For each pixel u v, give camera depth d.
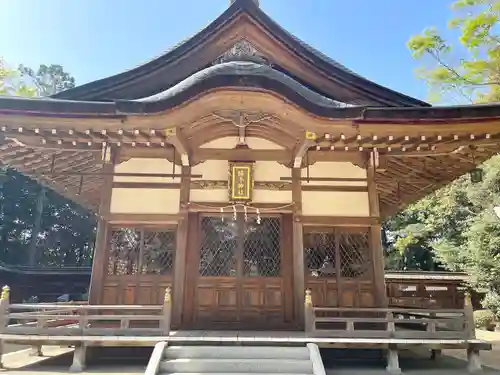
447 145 6.94
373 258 7.44
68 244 34.38
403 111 6.40
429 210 21.48
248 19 8.16
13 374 5.42
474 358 5.99
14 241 30.75
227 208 7.57
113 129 6.47
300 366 5.12
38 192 30.38
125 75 7.92
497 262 14.24
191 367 5.12
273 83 6.17
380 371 5.86
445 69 13.99
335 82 8.20
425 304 10.02
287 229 7.70
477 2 12.70
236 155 7.88
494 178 15.00
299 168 7.86
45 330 5.86
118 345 5.69
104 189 7.58
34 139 6.83
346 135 6.67
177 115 6.31
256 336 5.98
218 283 7.40
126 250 7.48
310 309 6.00
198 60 8.25
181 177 7.69
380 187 9.52
